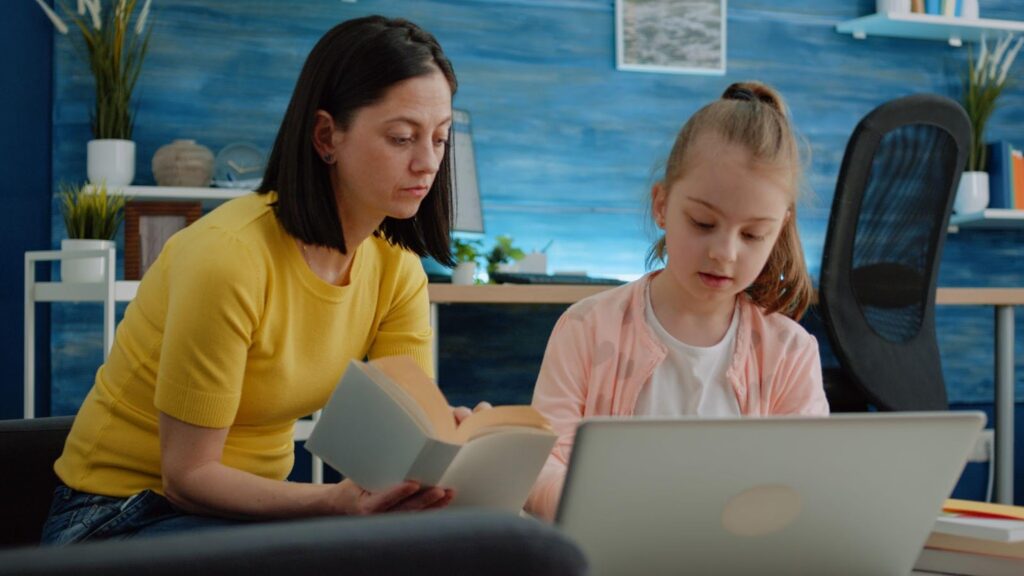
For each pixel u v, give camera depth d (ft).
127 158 9.27
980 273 12.14
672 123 11.19
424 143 3.73
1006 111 12.22
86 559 1.77
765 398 4.27
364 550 1.94
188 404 3.61
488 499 3.08
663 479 2.48
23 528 4.35
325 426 3.15
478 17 10.66
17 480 4.34
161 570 1.80
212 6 9.95
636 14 11.02
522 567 2.06
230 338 3.65
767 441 2.51
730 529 2.60
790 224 4.34
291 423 4.28
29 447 4.38
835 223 7.56
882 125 7.51
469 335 10.70
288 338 3.92
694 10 11.19
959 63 12.11
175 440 3.65
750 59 11.44
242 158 9.77
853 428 2.56
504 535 2.06
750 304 4.40
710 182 3.78
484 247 10.64
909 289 7.90
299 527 1.97
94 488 3.97
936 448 2.67
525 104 10.79
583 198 10.96
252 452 4.10
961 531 3.15
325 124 3.75
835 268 7.57
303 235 3.77
